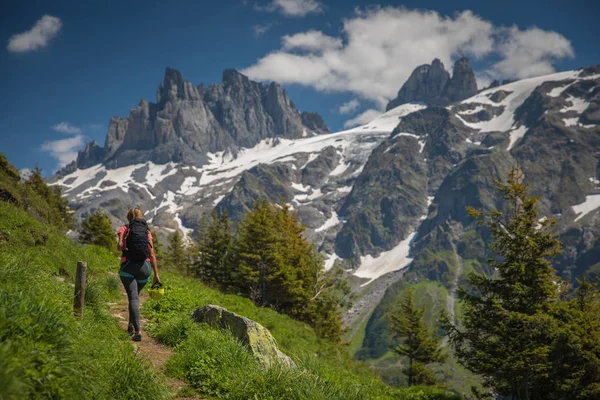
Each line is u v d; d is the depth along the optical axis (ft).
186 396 20.71
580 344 76.07
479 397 90.63
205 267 226.17
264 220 182.70
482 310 88.89
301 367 25.13
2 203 42.04
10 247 34.53
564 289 88.99
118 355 19.15
